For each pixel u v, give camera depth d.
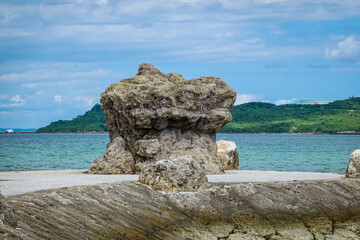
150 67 24.09
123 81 23.44
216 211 14.58
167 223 13.44
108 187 14.42
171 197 14.78
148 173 15.86
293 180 17.91
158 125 21.70
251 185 16.12
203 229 13.80
